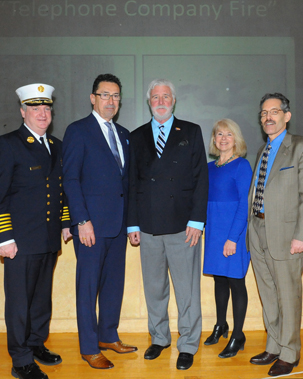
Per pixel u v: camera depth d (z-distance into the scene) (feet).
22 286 7.67
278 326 8.25
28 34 11.59
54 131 11.66
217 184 8.91
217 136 8.93
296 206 7.74
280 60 11.80
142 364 8.17
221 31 11.74
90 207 8.13
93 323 8.13
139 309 10.21
